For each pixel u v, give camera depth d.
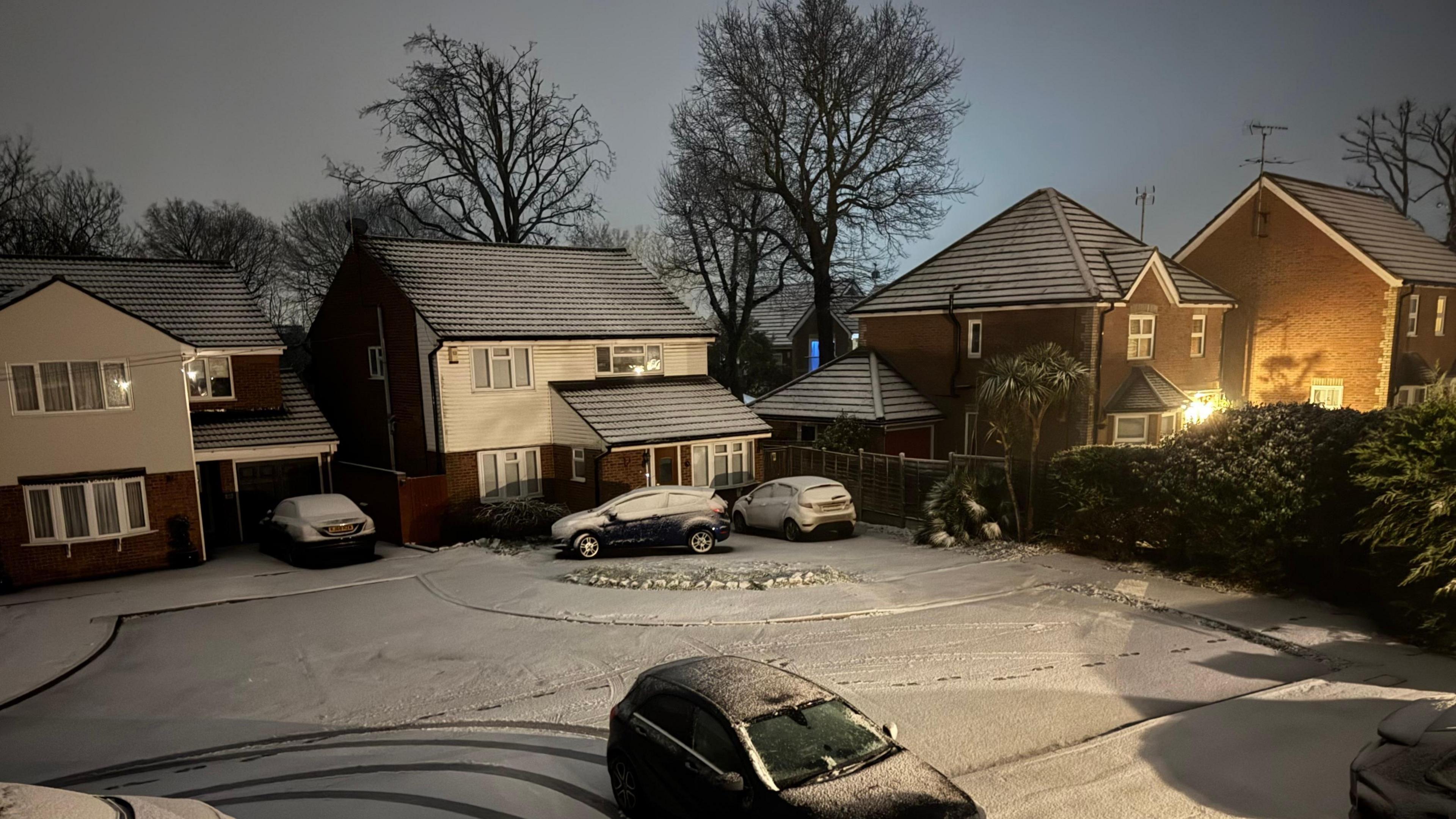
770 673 7.74
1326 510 13.66
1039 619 13.38
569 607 15.48
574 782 8.27
